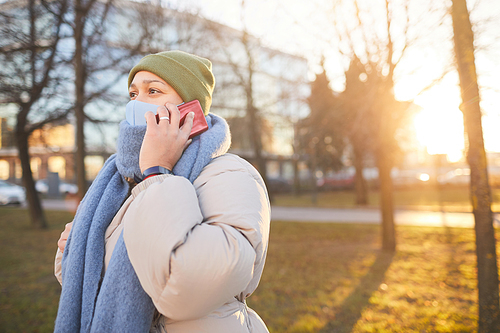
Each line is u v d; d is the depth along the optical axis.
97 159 20.58
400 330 3.39
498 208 12.57
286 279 5.19
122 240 0.87
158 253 0.71
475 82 2.55
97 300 0.85
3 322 3.79
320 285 4.88
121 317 0.81
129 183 1.07
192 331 0.84
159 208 0.74
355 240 8.20
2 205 18.11
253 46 10.99
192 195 0.79
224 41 9.87
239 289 0.75
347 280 5.10
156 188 0.77
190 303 0.71
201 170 0.91
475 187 2.68
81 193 5.72
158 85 1.05
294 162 25.06
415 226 9.87
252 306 4.13
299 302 4.23
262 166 15.73
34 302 4.40
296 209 15.93
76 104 5.54
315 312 3.90
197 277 0.70
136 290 0.83
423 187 25.47
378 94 4.98
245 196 0.85
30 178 10.58
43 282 5.29
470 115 2.61
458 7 2.57
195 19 7.43
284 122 13.00
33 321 3.81
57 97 5.95
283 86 7.98
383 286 4.77
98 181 1.09
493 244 2.64
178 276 0.70
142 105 1.04
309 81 6.88
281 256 6.67
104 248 0.95
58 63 5.62
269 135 15.93
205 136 0.96
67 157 11.16
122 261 0.84
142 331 0.82
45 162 29.20
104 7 5.77
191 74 1.07
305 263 6.12
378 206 16.09
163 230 0.72
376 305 4.07
